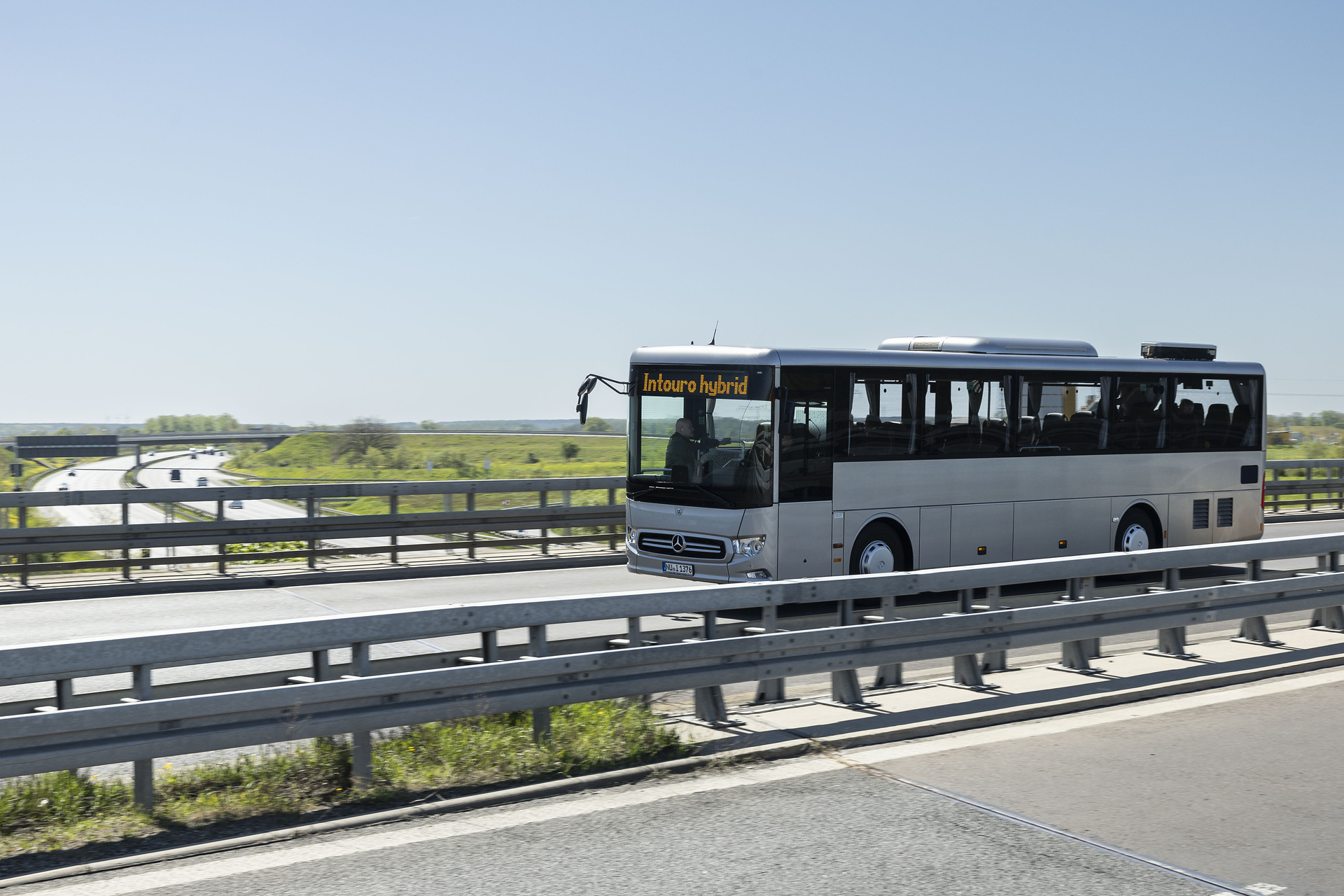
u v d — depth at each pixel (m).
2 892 4.71
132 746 5.36
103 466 187.50
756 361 13.03
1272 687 8.80
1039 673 9.06
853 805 5.94
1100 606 9.09
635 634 7.09
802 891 4.78
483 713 6.36
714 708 7.51
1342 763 6.77
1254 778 6.46
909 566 14.20
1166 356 17.03
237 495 16.28
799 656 7.69
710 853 5.22
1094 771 6.58
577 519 19.23
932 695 8.30
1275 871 5.09
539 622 6.63
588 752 6.65
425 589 15.48
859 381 13.67
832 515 13.48
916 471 14.14
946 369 14.41
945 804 5.98
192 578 15.70
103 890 4.74
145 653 5.44
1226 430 17.36
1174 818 5.77
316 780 6.25
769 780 6.38
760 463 12.97
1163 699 8.42
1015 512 15.07
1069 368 15.55
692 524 13.34
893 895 4.75
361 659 6.11
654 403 13.84
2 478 140.50
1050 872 5.03
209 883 4.81
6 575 16.20
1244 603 10.03
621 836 5.43
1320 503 31.95
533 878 4.89
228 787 6.16
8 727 5.08
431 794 6.02
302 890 4.75
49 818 5.66
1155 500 16.53
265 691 5.70
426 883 4.82
